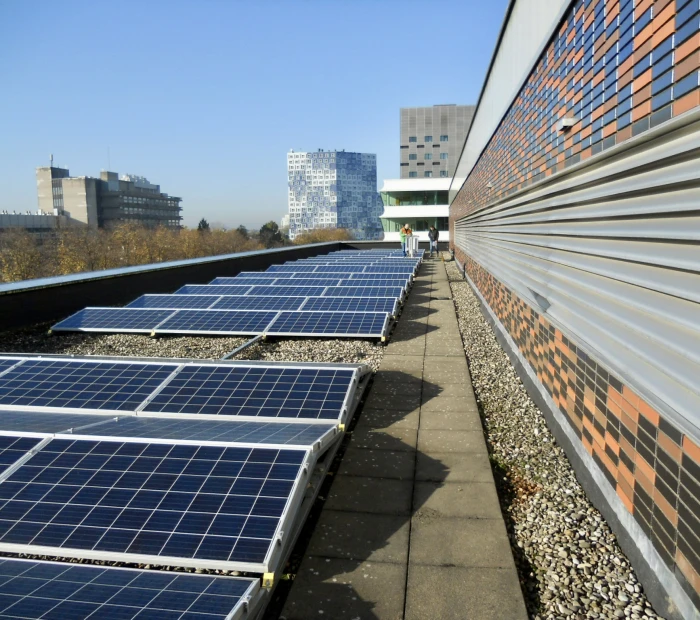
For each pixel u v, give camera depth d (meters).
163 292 18.77
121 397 6.51
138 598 2.93
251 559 3.36
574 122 6.28
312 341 11.85
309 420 5.74
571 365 6.14
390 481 5.38
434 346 11.38
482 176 18.09
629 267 4.59
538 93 8.57
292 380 6.71
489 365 10.12
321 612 3.56
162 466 4.22
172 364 7.39
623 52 4.63
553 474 5.80
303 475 4.07
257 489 3.91
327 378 6.74
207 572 3.91
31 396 6.64
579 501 5.21
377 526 4.57
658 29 3.90
